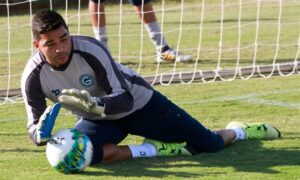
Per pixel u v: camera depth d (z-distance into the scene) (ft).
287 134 64.34
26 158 58.13
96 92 53.21
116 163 55.47
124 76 54.70
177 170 53.31
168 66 106.73
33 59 52.29
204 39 140.46
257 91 86.63
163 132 57.06
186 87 90.63
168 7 211.20
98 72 51.75
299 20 168.04
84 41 51.65
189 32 153.99
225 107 78.18
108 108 50.93
